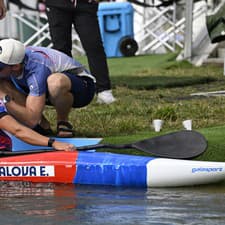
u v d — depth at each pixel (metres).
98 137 24.50
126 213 16.52
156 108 30.00
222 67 51.47
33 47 22.27
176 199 17.77
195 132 20.53
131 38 64.75
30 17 68.12
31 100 21.45
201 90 38.69
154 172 19.23
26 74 21.52
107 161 19.83
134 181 19.42
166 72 49.34
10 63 21.00
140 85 40.28
